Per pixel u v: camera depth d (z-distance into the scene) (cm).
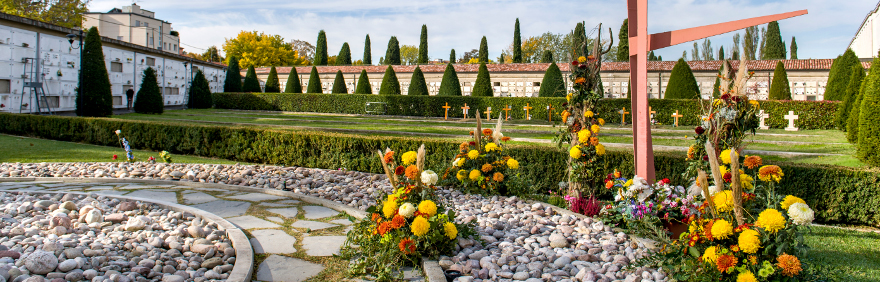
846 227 546
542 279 340
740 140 443
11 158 996
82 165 891
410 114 2886
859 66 1764
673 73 2516
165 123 1207
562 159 706
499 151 652
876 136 858
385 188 683
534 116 2561
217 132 1088
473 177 618
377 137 863
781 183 582
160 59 3131
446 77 3080
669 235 432
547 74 2778
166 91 3219
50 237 379
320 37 5881
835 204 556
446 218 379
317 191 670
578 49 582
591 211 541
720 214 305
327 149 915
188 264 354
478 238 424
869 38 2988
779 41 4588
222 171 838
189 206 535
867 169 553
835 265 385
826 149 1200
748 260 277
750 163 364
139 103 2562
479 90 2969
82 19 4097
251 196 638
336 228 475
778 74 2469
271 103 3325
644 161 501
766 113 2150
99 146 1293
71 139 1401
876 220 534
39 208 499
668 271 330
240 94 3431
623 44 3969
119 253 363
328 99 3145
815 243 454
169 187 700
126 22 5366
